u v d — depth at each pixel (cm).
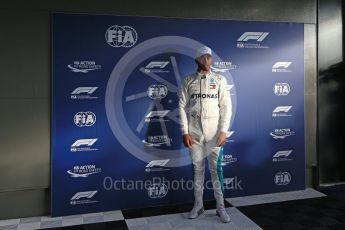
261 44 331
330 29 353
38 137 284
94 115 295
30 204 288
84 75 291
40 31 281
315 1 347
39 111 284
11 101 277
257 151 335
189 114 280
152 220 278
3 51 274
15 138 279
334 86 358
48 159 287
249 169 333
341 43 357
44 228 264
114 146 300
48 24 282
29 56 279
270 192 341
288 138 344
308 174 357
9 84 276
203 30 314
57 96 286
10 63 276
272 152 339
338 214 285
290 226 262
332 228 257
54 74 284
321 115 355
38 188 287
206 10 315
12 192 283
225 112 274
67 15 285
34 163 284
